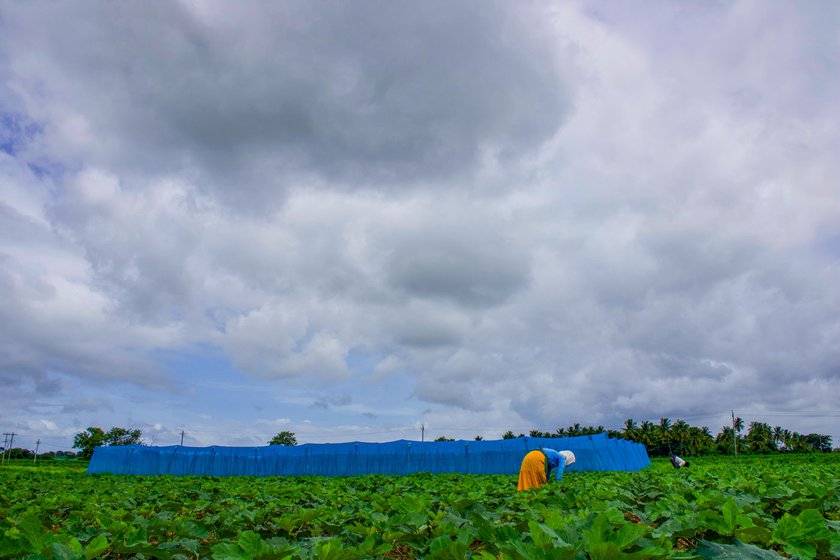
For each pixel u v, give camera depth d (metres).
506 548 3.19
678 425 144.62
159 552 4.02
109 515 6.36
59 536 3.84
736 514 3.80
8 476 25.86
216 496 10.15
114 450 39.88
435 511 6.66
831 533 3.43
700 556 3.24
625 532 3.19
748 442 150.88
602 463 34.28
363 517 5.90
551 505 6.21
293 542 4.85
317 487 12.70
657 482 10.01
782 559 3.14
